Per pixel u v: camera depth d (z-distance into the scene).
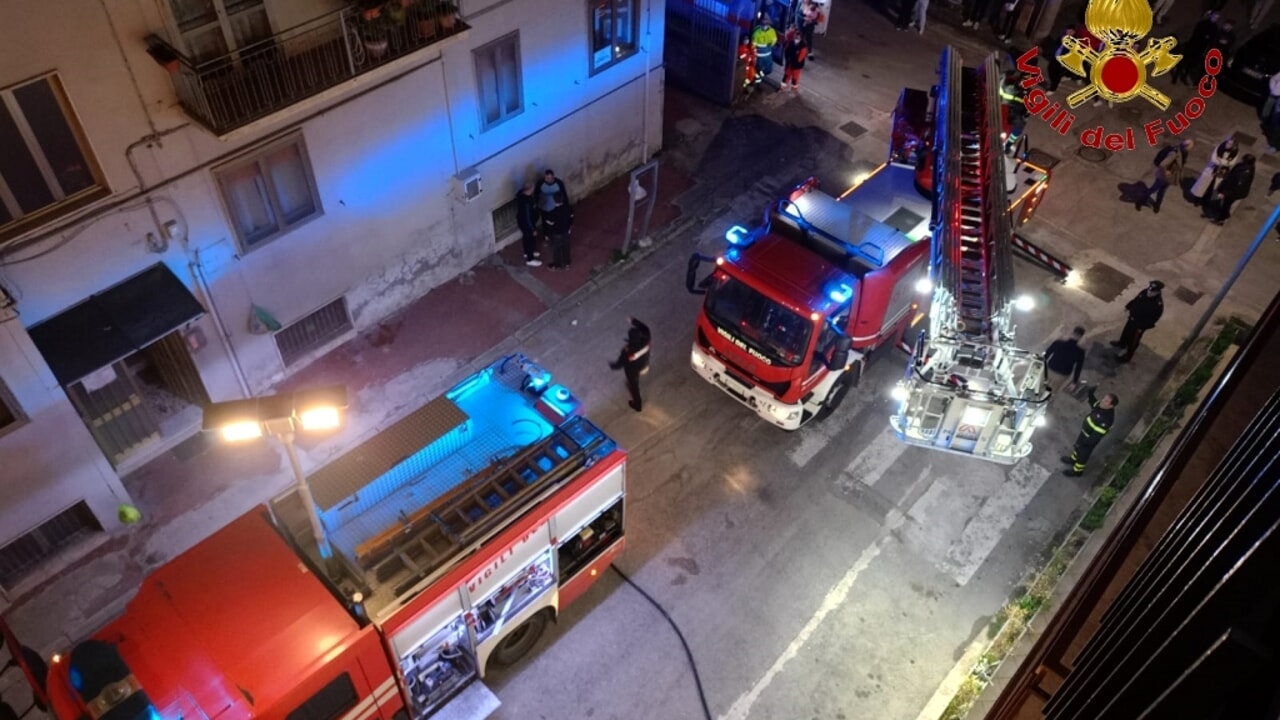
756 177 17.52
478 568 8.82
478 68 13.23
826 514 12.31
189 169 10.60
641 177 17.31
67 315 10.45
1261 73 19.25
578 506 9.77
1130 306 13.68
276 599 8.20
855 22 22.00
